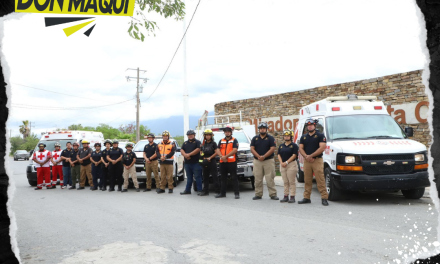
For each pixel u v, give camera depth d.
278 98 15.41
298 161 11.13
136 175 10.77
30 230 5.45
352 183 6.74
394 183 6.57
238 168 9.48
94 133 15.75
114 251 4.18
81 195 9.91
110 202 8.30
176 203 7.87
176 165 11.73
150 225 5.59
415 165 6.64
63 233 5.20
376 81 12.00
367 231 4.78
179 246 4.32
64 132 14.01
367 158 6.73
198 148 9.42
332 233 4.75
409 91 10.97
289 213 6.30
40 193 10.59
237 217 6.07
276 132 15.41
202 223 5.64
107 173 11.42
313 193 8.82
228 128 8.65
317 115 8.92
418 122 10.70
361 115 8.15
